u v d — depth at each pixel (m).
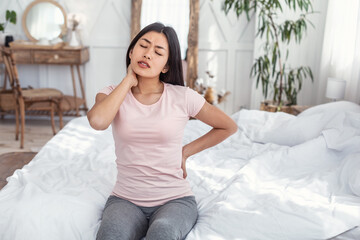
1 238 1.46
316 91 4.35
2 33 4.70
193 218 1.52
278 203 1.66
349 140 2.18
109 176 1.97
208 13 4.59
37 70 4.86
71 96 4.75
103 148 2.39
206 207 1.69
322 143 2.24
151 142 1.51
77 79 4.87
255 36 4.47
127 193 1.54
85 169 2.07
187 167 2.14
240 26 4.59
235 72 4.73
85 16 4.66
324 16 4.19
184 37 4.52
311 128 2.44
